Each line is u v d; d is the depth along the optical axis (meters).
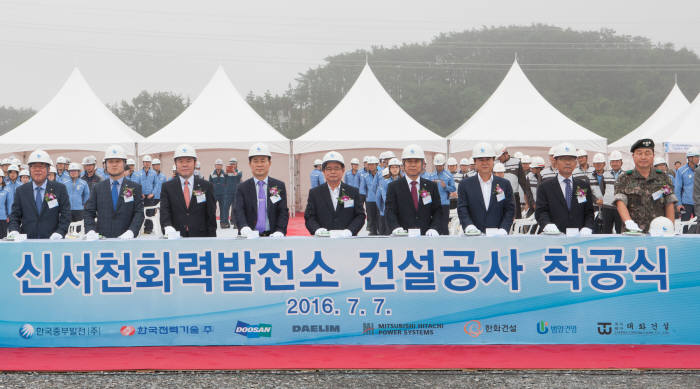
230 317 4.45
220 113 17.66
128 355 4.30
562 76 97.06
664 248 4.29
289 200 18.92
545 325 4.35
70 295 4.48
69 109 17.33
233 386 3.71
